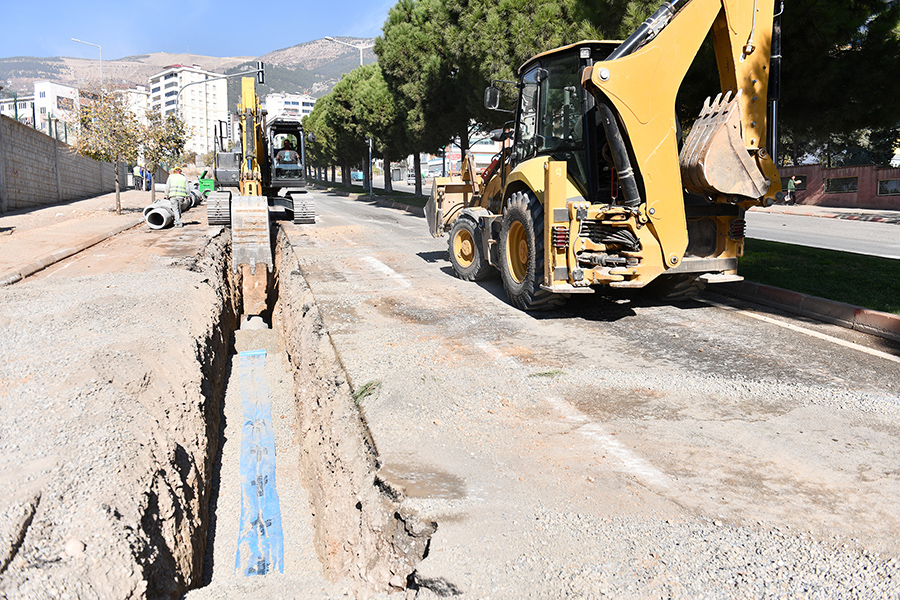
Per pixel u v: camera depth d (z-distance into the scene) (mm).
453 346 5691
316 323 6773
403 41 24828
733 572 2434
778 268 8492
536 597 2303
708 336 5996
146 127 23875
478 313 7066
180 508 4012
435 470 3338
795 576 2408
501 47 15625
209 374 6949
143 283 8703
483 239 8570
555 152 7211
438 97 24078
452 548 2615
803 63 9023
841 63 9031
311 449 5500
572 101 6910
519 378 4801
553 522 2809
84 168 33281
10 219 19016
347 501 3654
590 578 2402
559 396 4438
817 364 5074
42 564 2613
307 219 19406
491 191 9125
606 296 7906
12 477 3191
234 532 5117
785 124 10414
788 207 29141
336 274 9828
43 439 3672
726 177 6020
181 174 22750
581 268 6457
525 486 3158
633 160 6121
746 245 10992
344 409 4387
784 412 4109
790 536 2684
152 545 3215
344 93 41438
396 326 6453
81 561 2711
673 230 6203
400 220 21344
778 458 3461
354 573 3117
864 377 4738
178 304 7695
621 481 3211
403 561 2656
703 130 6137
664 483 3189
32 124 35875
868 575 2406
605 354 5449
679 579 2391
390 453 3551
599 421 4004
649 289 7867
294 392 7621
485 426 3924
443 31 21250
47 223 18016
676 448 3605
